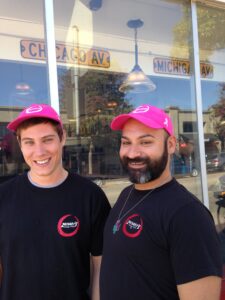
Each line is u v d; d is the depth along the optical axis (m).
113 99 3.93
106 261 1.57
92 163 3.55
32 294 1.71
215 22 3.94
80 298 1.77
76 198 1.82
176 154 3.88
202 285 1.32
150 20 3.89
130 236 1.48
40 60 3.35
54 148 1.79
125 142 1.63
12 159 3.17
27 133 1.79
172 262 1.39
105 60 3.94
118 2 3.49
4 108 3.39
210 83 4.08
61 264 1.73
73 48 3.62
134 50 4.14
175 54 4.02
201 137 3.85
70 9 3.39
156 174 1.55
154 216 1.46
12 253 1.75
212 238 1.38
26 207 1.79
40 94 3.37
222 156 4.05
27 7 3.24
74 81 3.61
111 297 1.50
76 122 3.53
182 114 3.97
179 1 3.70
